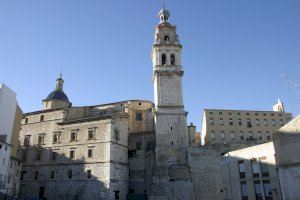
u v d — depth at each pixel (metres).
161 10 85.62
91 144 65.38
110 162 62.12
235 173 44.84
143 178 68.88
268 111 99.62
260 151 41.31
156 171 66.19
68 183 64.44
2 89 55.19
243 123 97.19
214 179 67.44
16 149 62.09
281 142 32.06
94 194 60.94
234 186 44.72
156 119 70.69
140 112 81.19
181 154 68.06
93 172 62.81
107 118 65.94
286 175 31.02
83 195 61.88
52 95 86.00
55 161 67.94
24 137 74.19
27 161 71.12
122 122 70.06
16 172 63.72
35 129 73.81
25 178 69.69
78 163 65.06
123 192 65.75
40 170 68.69
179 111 71.50
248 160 43.00
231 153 46.44
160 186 64.69
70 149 67.19
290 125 31.44
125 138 70.38
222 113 97.62
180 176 65.38
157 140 69.00
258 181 40.94
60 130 70.12
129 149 73.81
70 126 69.38
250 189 41.88
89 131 66.94
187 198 63.41
